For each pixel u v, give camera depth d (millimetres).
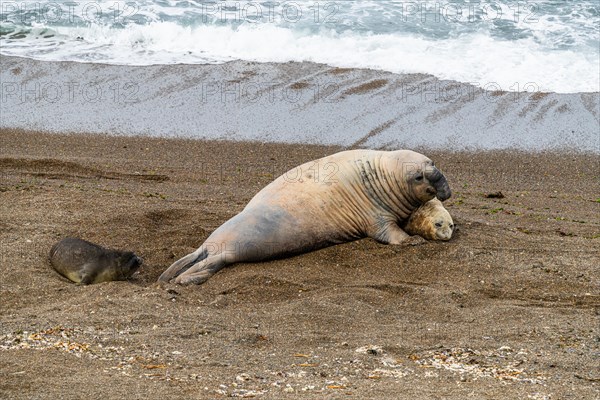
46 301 28375
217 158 51375
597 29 70875
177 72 64312
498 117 58062
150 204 39250
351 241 34531
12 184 43125
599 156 53406
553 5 75875
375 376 22016
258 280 30406
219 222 36906
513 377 22109
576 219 40500
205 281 30875
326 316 27266
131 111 58469
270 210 33219
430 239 34781
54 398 19312
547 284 30781
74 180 45031
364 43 68000
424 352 24219
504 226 37812
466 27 71062
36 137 54062
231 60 66312
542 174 50531
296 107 59062
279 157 52000
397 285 30109
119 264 30719
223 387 20688
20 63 65188
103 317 26438
